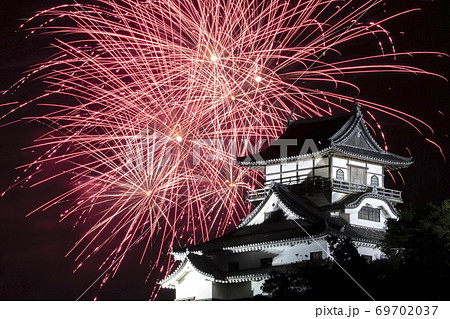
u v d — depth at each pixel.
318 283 48.88
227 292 67.12
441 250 49.75
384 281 48.09
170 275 68.50
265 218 69.19
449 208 53.81
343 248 51.09
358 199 67.50
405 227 53.19
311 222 64.38
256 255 66.75
